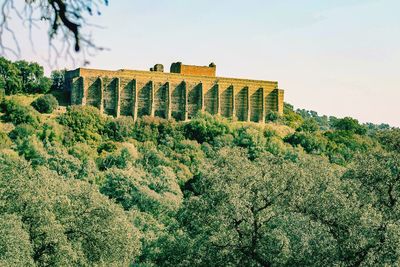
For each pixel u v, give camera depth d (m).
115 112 198.50
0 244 44.38
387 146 53.41
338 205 40.19
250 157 147.75
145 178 106.12
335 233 40.28
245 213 43.50
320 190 47.06
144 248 68.50
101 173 110.94
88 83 196.25
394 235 36.69
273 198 44.31
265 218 45.06
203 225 48.47
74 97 195.12
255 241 43.88
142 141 162.88
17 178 54.97
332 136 163.12
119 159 127.62
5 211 51.53
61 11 8.25
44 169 76.06
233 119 197.88
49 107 179.50
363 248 37.25
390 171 45.25
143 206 95.06
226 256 44.62
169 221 87.75
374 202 45.00
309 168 58.53
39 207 51.56
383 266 36.12
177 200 97.00
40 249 50.28
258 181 45.53
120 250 56.28
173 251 49.91
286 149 151.38
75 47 8.23
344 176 50.97
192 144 155.75
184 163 142.25
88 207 56.16
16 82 193.25
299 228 42.59
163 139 164.88
